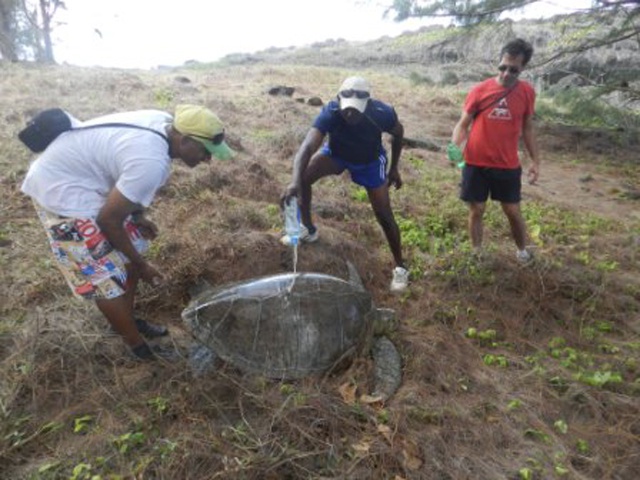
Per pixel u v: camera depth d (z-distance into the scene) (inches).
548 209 268.8
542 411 132.4
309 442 112.8
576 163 386.9
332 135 164.2
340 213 224.7
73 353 129.5
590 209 285.9
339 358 136.4
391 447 113.1
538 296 182.5
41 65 529.3
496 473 112.7
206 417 118.2
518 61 165.2
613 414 133.0
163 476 101.6
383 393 129.6
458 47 409.1
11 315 142.3
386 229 177.3
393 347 145.5
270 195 234.4
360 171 168.2
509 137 175.0
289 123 361.7
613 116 456.8
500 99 170.9
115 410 117.9
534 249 216.4
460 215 238.8
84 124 111.1
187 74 591.8
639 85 492.1
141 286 157.2
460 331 163.3
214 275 169.2
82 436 111.4
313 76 624.1
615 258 218.5
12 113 290.5
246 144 300.0
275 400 122.4
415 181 279.7
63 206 108.0
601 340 165.6
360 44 1119.6
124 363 132.1
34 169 109.0
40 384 121.7
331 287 143.0
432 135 417.7
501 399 135.1
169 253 174.1
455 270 189.2
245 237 184.2
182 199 214.7
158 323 150.3
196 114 109.6
